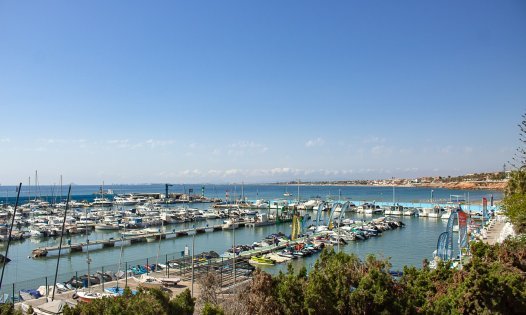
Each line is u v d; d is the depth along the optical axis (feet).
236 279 212.23
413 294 90.38
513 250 110.73
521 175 238.27
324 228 408.05
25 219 479.41
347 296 87.15
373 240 363.97
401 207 582.35
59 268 276.62
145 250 338.75
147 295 89.97
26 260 301.63
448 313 85.40
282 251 299.99
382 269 95.86
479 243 113.19
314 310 84.84
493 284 83.10
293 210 547.08
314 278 90.53
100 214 525.34
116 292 183.21
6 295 182.39
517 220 184.75
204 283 158.30
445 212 545.85
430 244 342.03
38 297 183.01
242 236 412.36
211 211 580.30
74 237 399.65
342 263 100.89
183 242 376.89
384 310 83.41
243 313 91.91
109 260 301.43
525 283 90.43
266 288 93.97
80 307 87.30
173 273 226.38
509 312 83.15
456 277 98.22
